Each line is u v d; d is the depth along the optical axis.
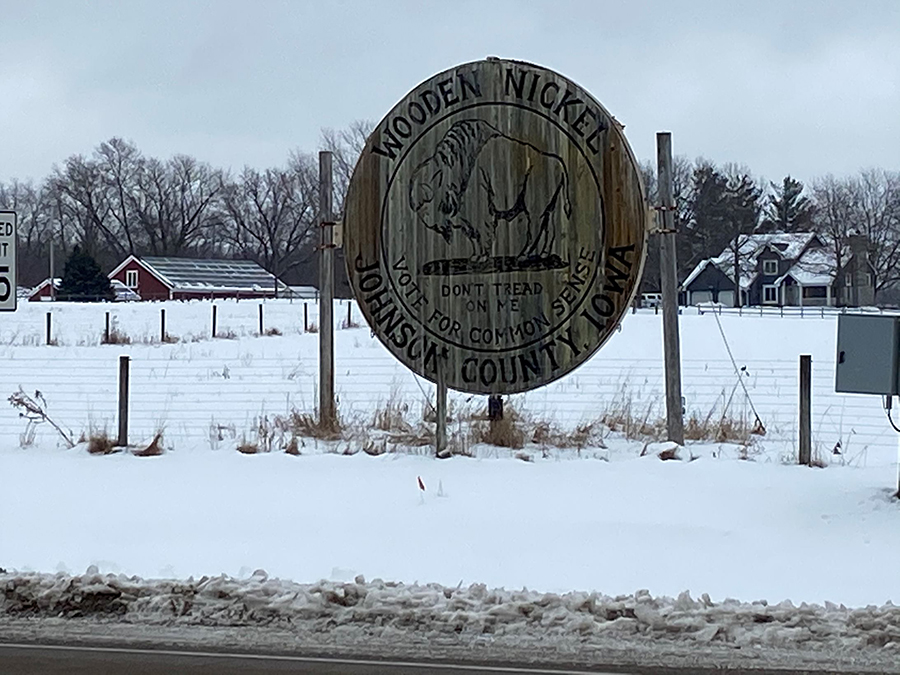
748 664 6.91
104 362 27.06
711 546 9.98
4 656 7.21
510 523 10.88
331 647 7.34
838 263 99.00
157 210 106.94
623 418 16.61
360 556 9.77
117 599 8.27
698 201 104.56
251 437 15.70
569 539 10.25
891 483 12.37
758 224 108.19
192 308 52.72
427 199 14.75
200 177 107.00
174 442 15.65
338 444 15.08
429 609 7.93
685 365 27.33
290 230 103.62
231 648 7.34
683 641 7.36
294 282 103.69
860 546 9.91
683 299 103.81
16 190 107.69
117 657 7.18
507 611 7.81
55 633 7.70
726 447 14.92
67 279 74.94
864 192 102.94
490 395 15.22
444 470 13.36
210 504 11.84
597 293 14.23
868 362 11.58
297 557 9.76
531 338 14.43
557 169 14.34
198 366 25.98
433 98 14.73
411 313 14.80
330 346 16.16
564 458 14.12
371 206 14.95
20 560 9.70
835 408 20.05
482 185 14.55
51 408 20.03
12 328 41.66
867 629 7.43
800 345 34.62
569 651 7.20
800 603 8.26
